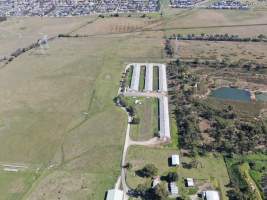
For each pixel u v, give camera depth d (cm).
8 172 19575
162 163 19462
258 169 18725
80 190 18038
